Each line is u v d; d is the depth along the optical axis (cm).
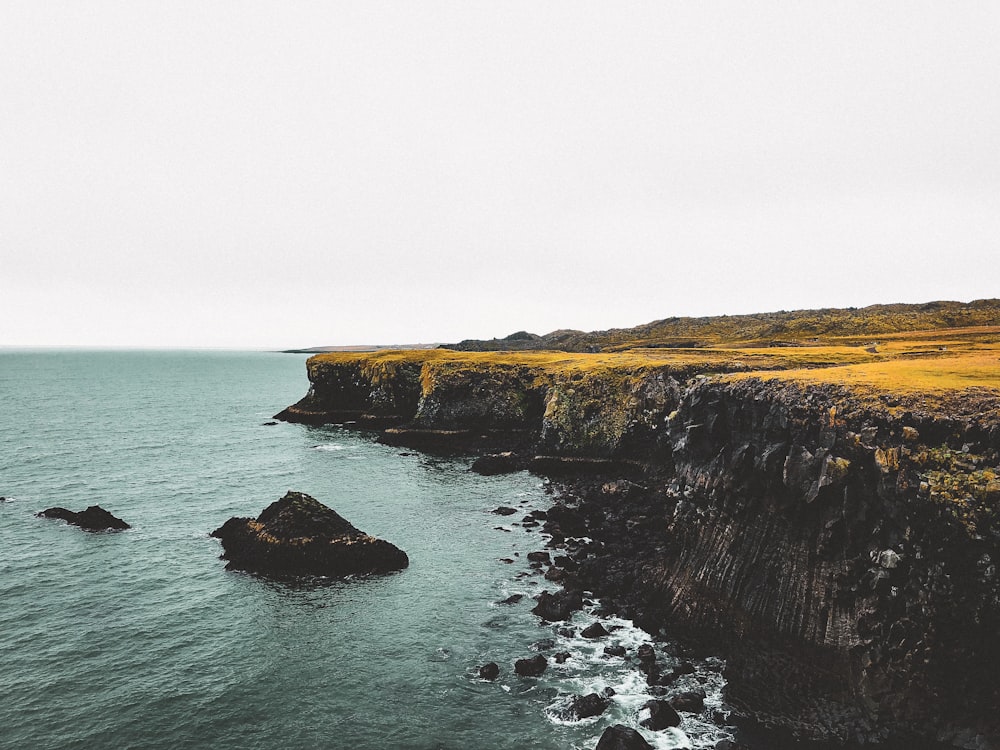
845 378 3366
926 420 2570
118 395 17412
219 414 13125
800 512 2992
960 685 2192
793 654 2759
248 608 3581
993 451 2317
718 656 3009
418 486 6481
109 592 3778
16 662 2984
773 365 6975
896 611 2431
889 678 2380
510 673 2914
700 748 2373
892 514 2517
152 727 2525
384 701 2714
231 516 5362
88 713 2608
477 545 4631
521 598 3697
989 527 2145
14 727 2505
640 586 3731
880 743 2305
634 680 2838
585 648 3116
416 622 3416
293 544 4081
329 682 2853
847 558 2708
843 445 2847
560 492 6209
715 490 3597
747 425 3569
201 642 3203
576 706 2611
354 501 5884
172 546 4566
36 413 12531
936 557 2311
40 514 5256
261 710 2647
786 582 2955
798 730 2447
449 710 2644
